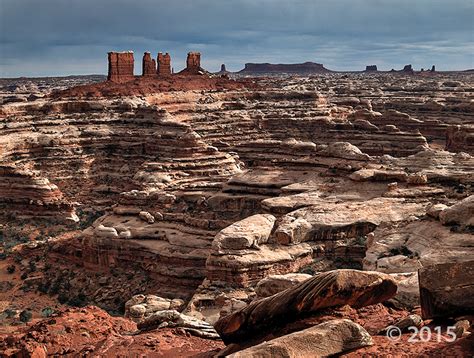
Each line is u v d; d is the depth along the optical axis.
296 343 17.66
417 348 17.89
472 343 17.56
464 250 42.16
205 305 44.38
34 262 65.19
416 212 53.62
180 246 57.50
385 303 24.89
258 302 21.45
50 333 26.83
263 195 66.62
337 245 50.88
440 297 19.56
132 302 44.41
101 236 60.47
